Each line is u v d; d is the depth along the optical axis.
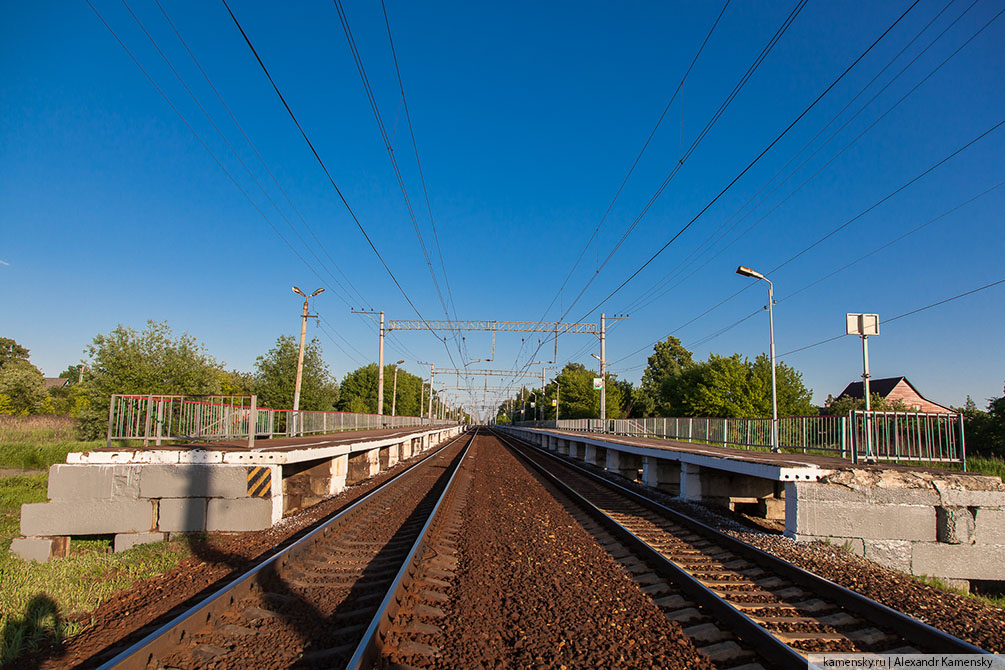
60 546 9.86
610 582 7.16
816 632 5.69
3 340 77.44
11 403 50.50
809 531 10.32
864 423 14.92
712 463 14.00
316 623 5.59
